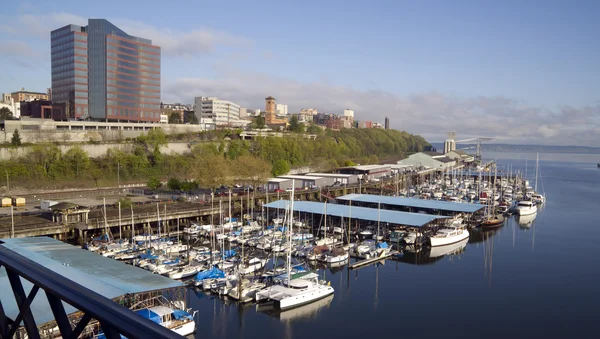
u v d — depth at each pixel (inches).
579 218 4456.2
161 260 2568.9
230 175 4527.6
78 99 6717.5
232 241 3184.1
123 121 7180.1
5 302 1208.8
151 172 5511.8
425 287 2396.7
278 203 4047.7
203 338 1784.0
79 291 225.6
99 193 4623.5
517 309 2105.1
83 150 5167.3
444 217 3590.1
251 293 2159.2
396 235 3294.8
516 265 2812.5
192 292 2251.5
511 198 5393.7
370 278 2546.8
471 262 2881.4
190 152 6181.1
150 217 3449.8
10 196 4173.2
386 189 5669.3
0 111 7268.7
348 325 1918.1
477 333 1855.3
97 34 6796.3
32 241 2340.1
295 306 2090.3
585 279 2534.5
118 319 195.0
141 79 7362.2
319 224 3661.4
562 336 1836.9
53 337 1247.5
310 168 7204.7
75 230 3117.6
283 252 2952.8
